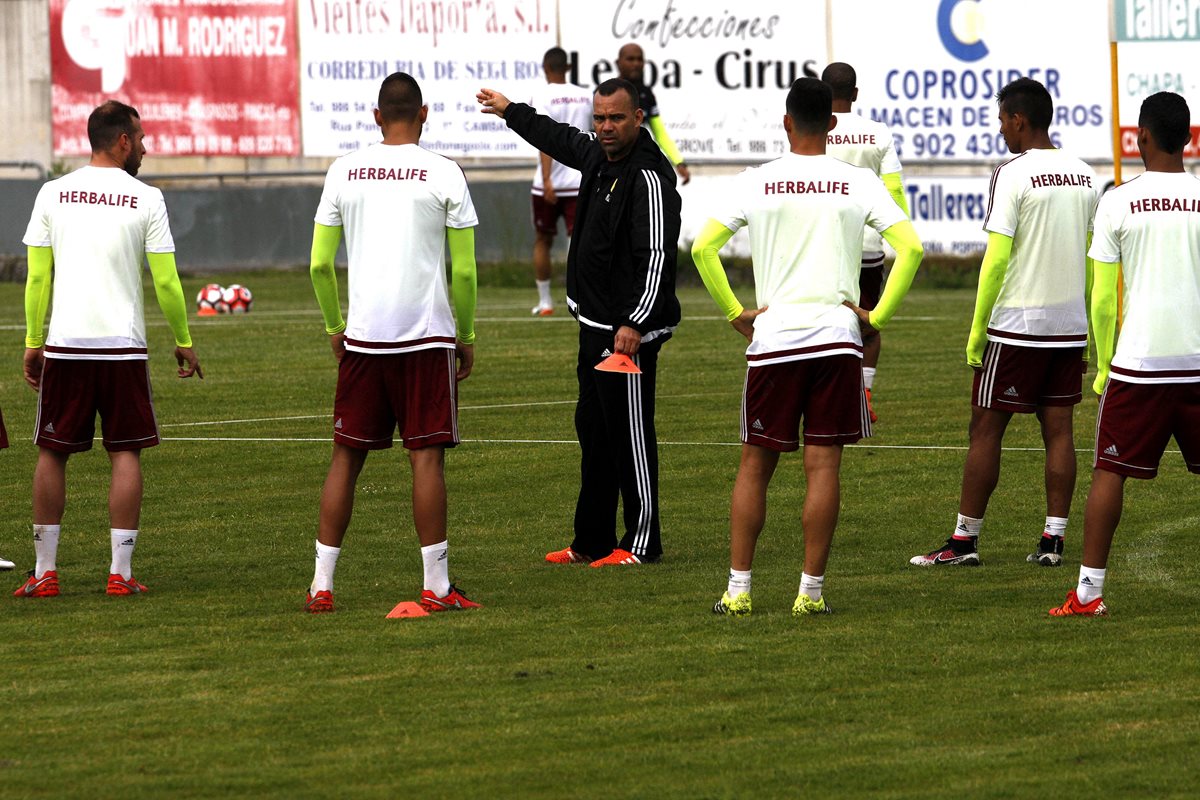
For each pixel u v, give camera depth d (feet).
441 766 51.42
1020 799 48.49
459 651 64.49
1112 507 68.85
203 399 132.36
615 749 52.90
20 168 260.83
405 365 70.95
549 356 153.89
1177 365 67.82
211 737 54.13
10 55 258.16
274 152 258.16
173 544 86.94
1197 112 208.74
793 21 243.40
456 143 253.03
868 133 119.75
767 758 51.98
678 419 122.42
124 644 66.03
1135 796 48.67
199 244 258.16
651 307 79.46
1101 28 237.04
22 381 141.90
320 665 62.59
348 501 71.67
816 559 69.72
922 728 54.75
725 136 245.86
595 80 249.34
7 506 96.32
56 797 48.78
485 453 110.93
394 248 70.69
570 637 66.54
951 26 239.50
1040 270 79.25
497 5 250.37
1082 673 60.75
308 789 49.49
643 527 82.58
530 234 250.98
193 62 256.93
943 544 85.76
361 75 254.88
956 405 126.93
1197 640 65.36
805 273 68.23
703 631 67.46
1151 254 67.87
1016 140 80.59
